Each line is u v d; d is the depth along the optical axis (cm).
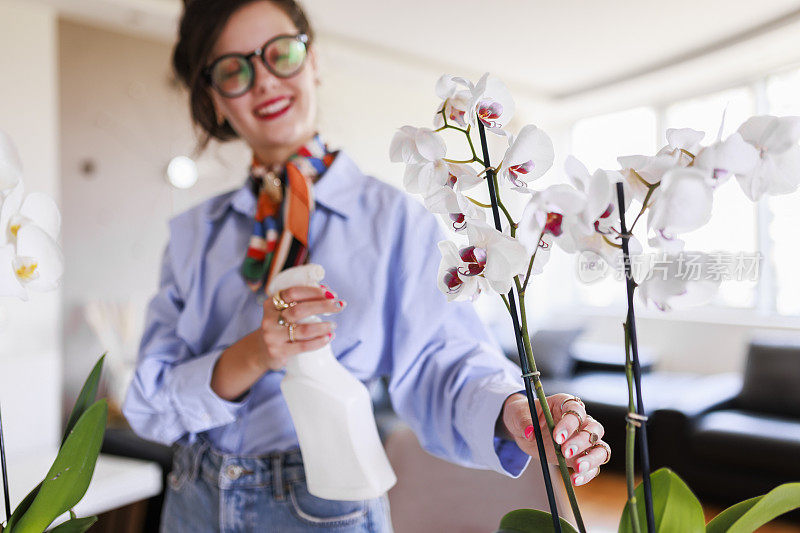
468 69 614
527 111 706
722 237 590
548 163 54
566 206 47
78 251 430
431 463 142
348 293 105
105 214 444
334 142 570
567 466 56
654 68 604
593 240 50
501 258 50
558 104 693
